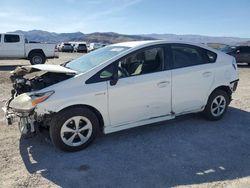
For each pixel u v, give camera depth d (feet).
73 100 15.37
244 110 24.17
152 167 14.29
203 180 13.16
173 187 12.57
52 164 14.53
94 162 14.75
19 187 12.55
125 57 16.97
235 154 15.84
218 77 20.35
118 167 14.26
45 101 14.88
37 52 65.82
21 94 16.15
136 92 16.98
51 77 15.88
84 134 16.20
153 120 18.03
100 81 16.08
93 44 166.71
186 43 19.44
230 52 76.43
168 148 16.46
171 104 18.45
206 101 20.16
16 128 19.34
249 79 45.09
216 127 19.86
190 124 20.29
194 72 19.13
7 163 14.61
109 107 16.38
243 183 12.96
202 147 16.67
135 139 17.65
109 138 17.75
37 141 17.22
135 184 12.79
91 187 12.57
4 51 62.64
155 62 17.97
